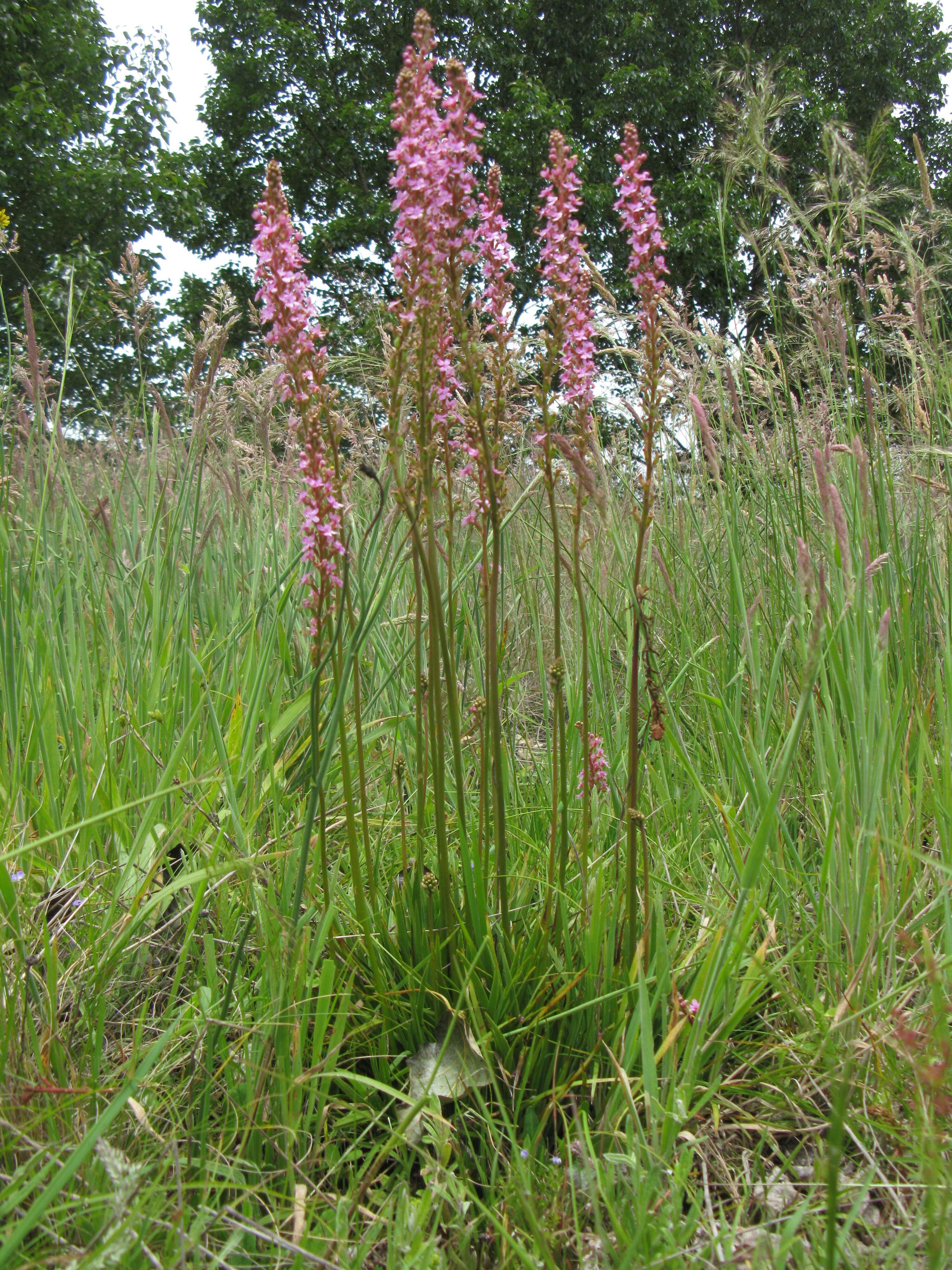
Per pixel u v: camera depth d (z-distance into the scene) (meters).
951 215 1.38
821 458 0.84
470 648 1.21
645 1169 0.68
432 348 0.73
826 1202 0.62
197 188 5.20
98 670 1.15
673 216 5.23
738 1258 0.63
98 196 4.61
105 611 1.25
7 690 1.03
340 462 0.76
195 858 0.89
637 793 0.88
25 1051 0.74
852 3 6.54
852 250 1.42
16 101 4.51
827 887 0.87
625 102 5.62
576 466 0.76
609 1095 0.77
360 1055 0.80
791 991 0.83
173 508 1.26
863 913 0.83
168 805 1.01
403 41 6.08
